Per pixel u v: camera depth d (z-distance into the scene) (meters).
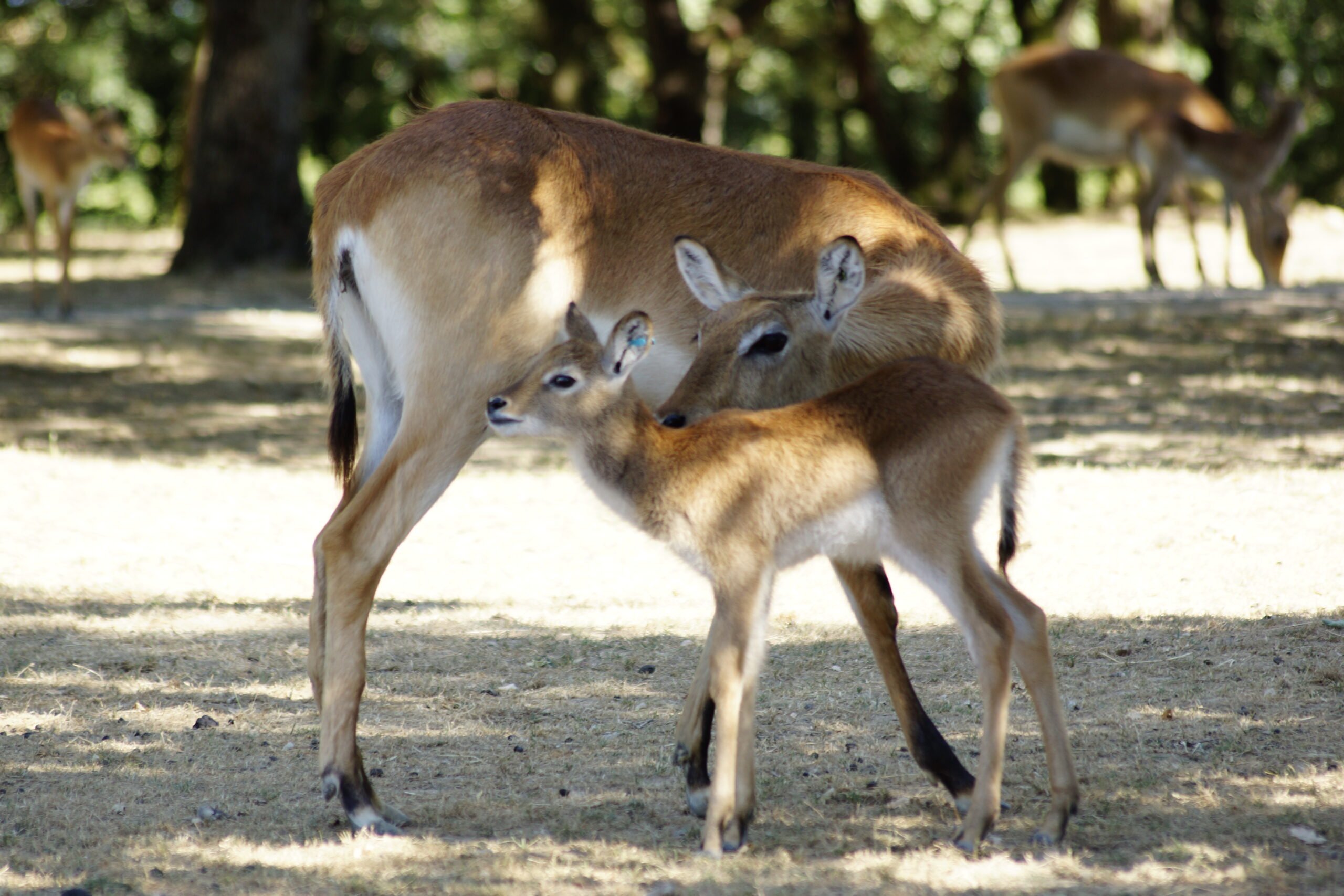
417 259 9.30
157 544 14.64
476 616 12.52
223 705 10.33
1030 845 7.71
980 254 38.34
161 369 24.52
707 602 12.94
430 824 8.26
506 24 57.72
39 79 56.84
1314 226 42.34
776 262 9.66
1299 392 21.45
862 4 56.19
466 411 9.27
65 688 10.55
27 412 21.11
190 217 37.34
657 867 7.50
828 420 7.97
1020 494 8.10
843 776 8.97
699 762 8.55
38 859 7.60
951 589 7.80
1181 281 33.16
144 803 8.51
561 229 9.45
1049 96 32.50
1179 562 13.32
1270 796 8.20
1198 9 55.94
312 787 8.86
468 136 9.54
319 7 53.69
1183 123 30.38
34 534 14.83
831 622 12.29
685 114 44.97
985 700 7.73
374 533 8.89
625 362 8.00
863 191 9.94
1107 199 52.75
